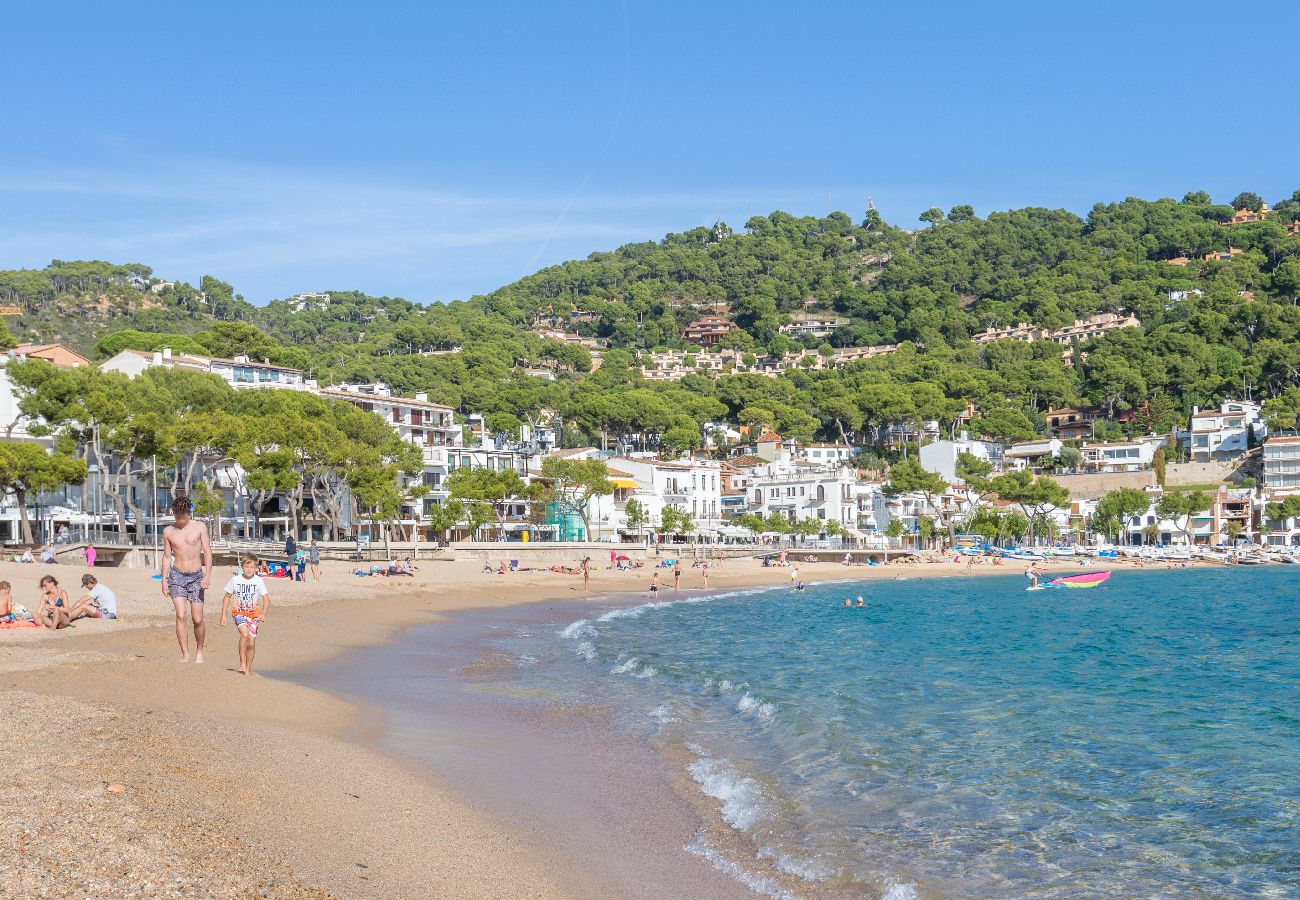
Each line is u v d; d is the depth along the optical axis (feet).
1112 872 51.96
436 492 435.53
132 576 179.22
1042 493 590.14
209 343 597.52
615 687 105.09
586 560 282.56
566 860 49.34
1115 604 282.97
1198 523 627.46
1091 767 75.56
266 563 224.12
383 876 42.63
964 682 121.19
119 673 77.56
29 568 183.32
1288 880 51.13
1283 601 290.97
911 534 576.20
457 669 114.62
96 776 47.19
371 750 67.51
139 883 34.40
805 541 548.31
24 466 242.99
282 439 303.89
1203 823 61.00
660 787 64.69
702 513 566.36
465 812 55.36
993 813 62.03
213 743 58.95
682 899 45.68
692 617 215.72
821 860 51.75
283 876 38.81
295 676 98.63
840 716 92.38
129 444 260.01
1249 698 111.45
